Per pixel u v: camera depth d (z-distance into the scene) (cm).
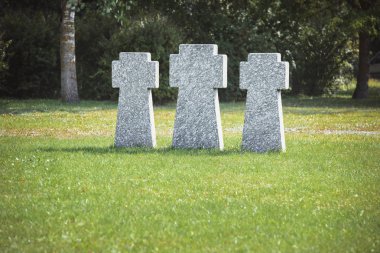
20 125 2166
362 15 3425
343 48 4069
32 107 2861
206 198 1066
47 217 940
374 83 5012
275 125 1559
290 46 3975
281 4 3750
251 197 1073
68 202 1027
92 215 945
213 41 3734
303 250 793
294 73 4025
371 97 3859
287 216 948
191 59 1576
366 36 3741
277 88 1550
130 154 1501
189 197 1072
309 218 938
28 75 3478
